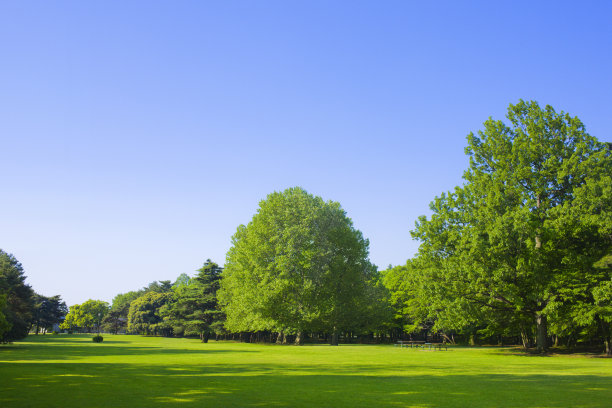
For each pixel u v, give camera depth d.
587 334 41.94
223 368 24.03
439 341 92.69
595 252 38.81
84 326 173.12
